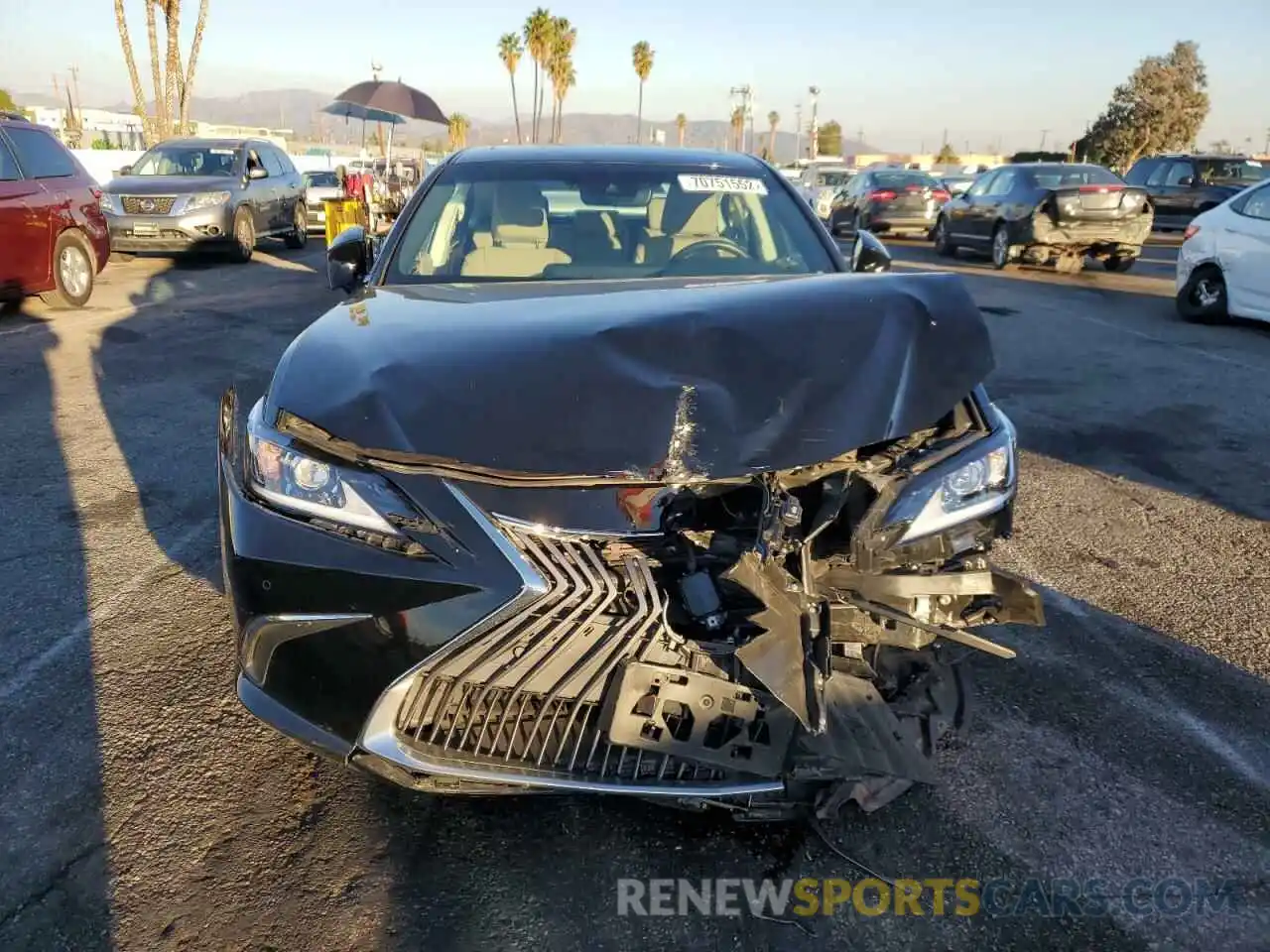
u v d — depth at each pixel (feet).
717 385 7.73
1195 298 33.47
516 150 14.37
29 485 16.79
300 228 58.03
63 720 9.93
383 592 7.24
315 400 7.89
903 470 7.90
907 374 8.09
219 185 47.75
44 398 22.34
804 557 7.41
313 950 7.12
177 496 16.34
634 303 9.34
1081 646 11.74
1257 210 31.27
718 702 7.22
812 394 7.73
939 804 8.79
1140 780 9.20
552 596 7.04
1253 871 8.07
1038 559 14.29
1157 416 21.71
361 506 7.37
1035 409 22.34
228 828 8.37
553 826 8.41
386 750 7.30
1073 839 8.40
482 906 7.54
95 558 13.87
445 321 9.12
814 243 13.07
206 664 11.03
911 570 7.79
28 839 8.23
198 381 24.02
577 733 7.34
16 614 12.19
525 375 7.80
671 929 7.36
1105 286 43.70
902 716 8.34
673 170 13.82
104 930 7.28
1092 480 17.66
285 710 7.76
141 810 8.59
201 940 7.20
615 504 7.23
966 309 9.01
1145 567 14.03
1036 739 9.81
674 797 7.33
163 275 44.32
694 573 7.44
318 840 8.23
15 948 7.11
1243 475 17.95
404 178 58.90
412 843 8.21
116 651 11.33
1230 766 9.45
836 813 8.19
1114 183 47.44
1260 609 12.72
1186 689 10.80
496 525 7.14
